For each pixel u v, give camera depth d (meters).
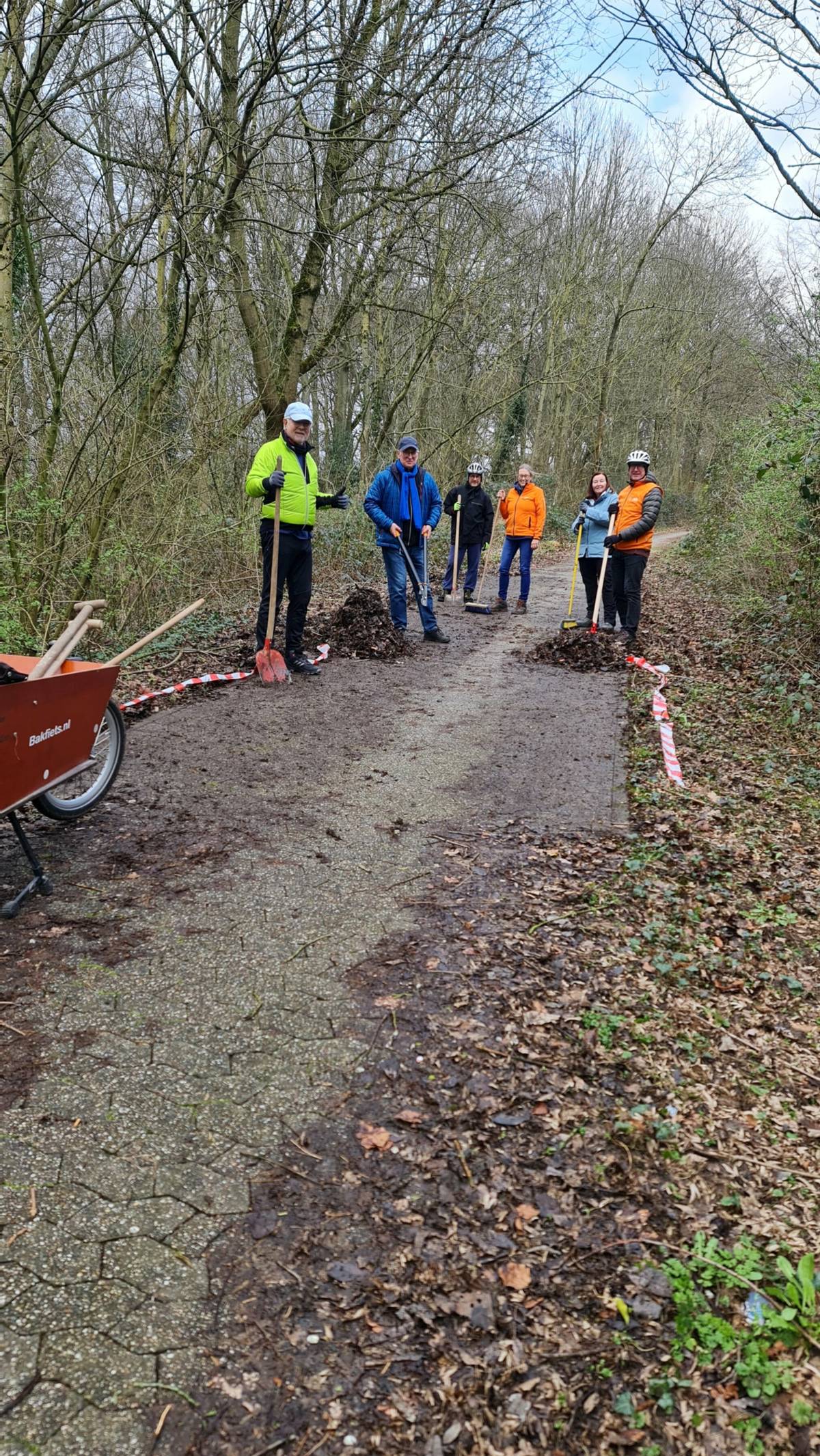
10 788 3.64
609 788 5.65
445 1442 1.82
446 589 13.90
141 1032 3.01
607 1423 1.87
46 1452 1.75
